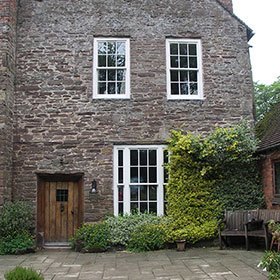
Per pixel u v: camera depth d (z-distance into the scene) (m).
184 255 9.95
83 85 12.21
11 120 11.70
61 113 12.05
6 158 11.10
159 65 12.46
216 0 12.91
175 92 12.50
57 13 12.49
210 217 11.54
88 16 12.53
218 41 12.77
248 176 11.94
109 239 10.98
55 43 12.34
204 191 11.65
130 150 12.09
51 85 12.16
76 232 11.29
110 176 11.89
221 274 7.68
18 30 12.33
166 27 12.65
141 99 12.26
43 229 11.85
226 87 12.55
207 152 11.23
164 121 12.22
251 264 8.51
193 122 12.29
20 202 11.24
